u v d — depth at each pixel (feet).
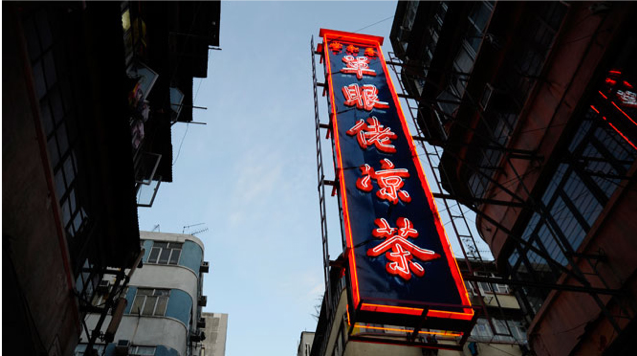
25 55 21.81
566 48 42.27
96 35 28.27
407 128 51.75
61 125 27.73
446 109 62.08
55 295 28.66
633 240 33.40
